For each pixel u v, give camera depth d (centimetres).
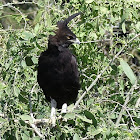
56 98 1187
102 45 1209
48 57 1126
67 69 1130
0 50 973
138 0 1060
